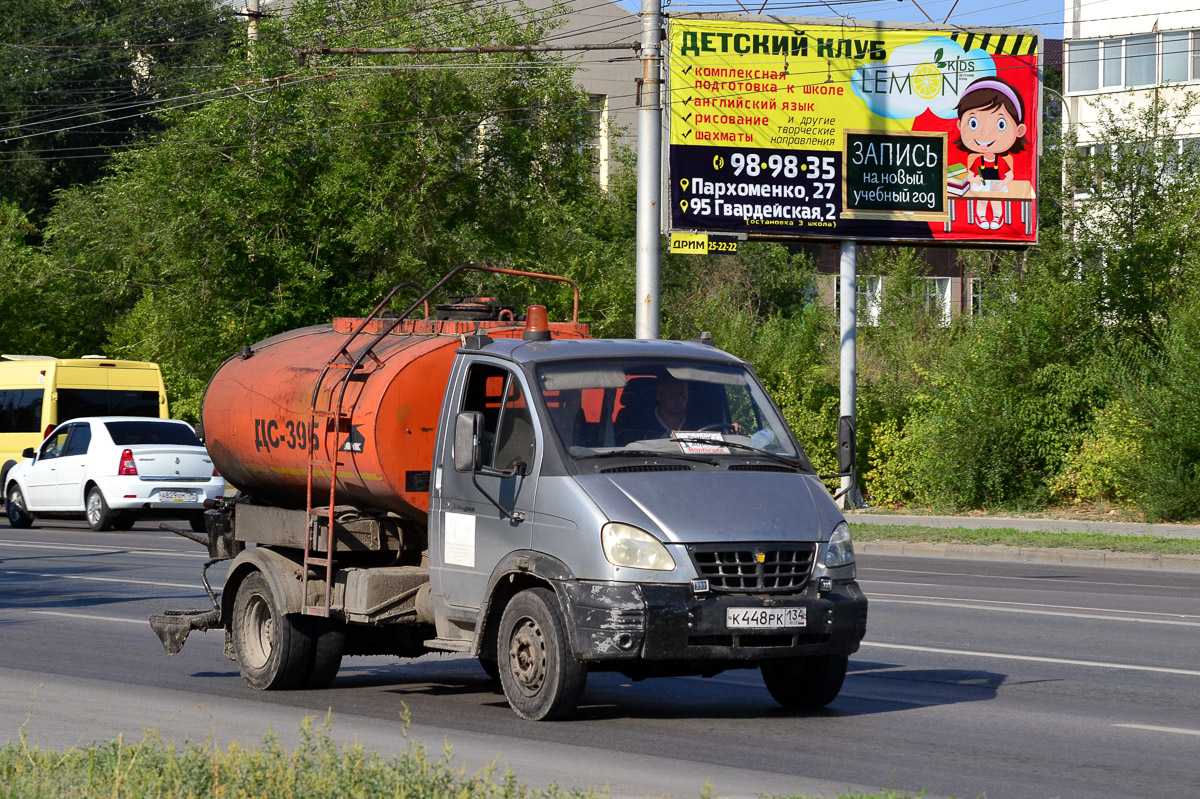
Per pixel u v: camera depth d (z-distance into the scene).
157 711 21.86
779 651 19.53
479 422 20.62
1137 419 61.12
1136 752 18.80
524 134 80.81
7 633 31.38
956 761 18.17
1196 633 30.92
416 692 24.22
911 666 26.41
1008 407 65.94
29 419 69.00
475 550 21.38
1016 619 33.28
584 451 20.50
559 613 19.86
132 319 105.00
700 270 127.94
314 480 23.98
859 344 84.06
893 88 68.25
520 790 14.62
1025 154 69.25
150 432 64.12
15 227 104.56
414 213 76.38
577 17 144.62
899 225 68.38
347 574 23.23
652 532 19.34
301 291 76.12
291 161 76.38
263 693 23.98
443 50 53.47
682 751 18.64
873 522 61.59
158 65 148.75
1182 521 59.66
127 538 59.16
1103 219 70.19
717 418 21.61
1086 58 112.88
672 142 66.44
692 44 66.56
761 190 67.31
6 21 146.25
